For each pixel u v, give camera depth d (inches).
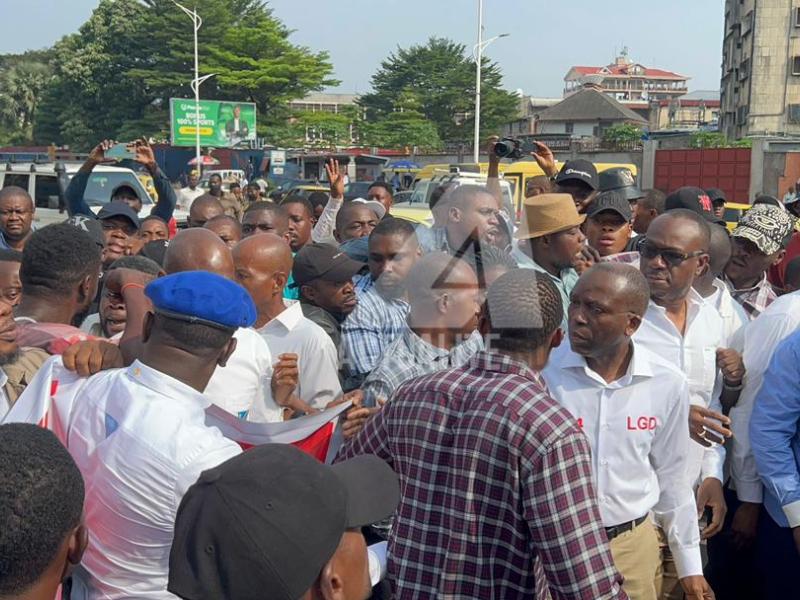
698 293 135.2
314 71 2101.4
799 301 125.2
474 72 2207.2
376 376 89.7
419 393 79.1
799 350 112.9
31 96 2849.4
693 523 106.1
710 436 108.4
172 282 78.4
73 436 76.0
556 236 92.7
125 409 74.0
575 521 71.2
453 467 75.4
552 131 2492.6
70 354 81.4
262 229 200.4
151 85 2041.1
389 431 80.8
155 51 2103.8
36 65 2903.5
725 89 2165.4
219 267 111.0
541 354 77.9
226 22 2054.6
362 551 58.3
